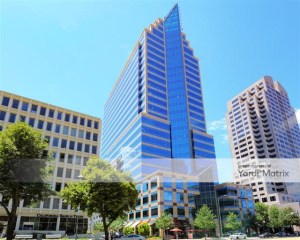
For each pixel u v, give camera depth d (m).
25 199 22.47
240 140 159.75
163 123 97.31
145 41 117.44
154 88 105.50
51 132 50.91
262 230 79.06
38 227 42.19
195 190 66.38
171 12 140.50
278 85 178.75
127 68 129.50
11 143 21.83
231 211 69.88
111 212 27.23
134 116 102.50
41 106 51.97
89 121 56.88
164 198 59.25
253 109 162.62
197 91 117.81
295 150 158.00
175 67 118.00
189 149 96.00
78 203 26.88
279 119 160.88
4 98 48.19
